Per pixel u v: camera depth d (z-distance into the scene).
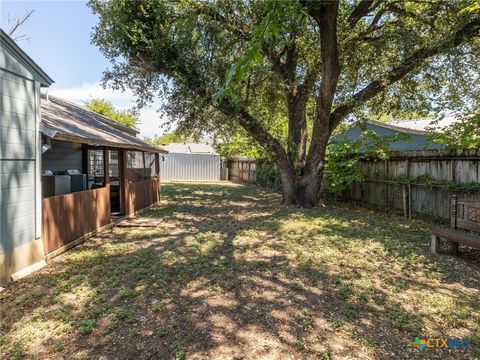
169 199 11.19
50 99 7.54
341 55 7.25
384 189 8.18
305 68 8.94
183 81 7.51
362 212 7.96
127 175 7.87
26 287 3.39
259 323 2.64
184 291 3.27
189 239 5.40
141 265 4.06
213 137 10.55
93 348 2.30
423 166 6.91
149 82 9.16
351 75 8.18
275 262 4.15
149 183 9.38
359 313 2.80
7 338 2.43
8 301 3.07
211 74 7.57
